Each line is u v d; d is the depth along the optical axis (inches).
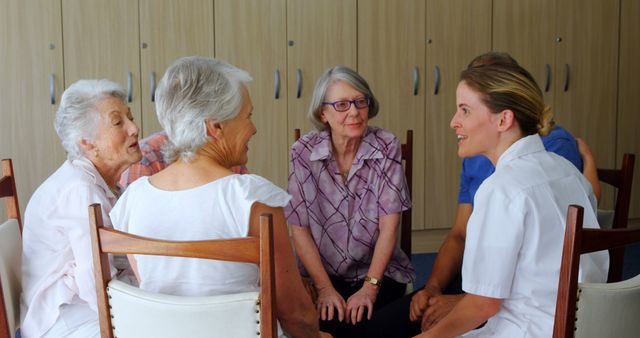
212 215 54.6
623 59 185.5
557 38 181.5
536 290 58.8
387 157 87.8
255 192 55.2
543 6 179.9
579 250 49.6
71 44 160.2
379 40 174.1
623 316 53.1
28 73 159.0
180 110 54.9
